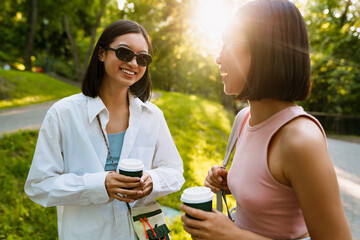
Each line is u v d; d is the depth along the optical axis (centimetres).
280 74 121
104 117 199
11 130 748
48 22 3166
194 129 924
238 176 135
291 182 113
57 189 178
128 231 193
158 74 2908
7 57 4375
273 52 121
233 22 130
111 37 195
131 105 210
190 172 564
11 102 1406
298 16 124
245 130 148
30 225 381
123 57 190
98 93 203
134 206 201
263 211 124
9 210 398
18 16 3434
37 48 4012
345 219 104
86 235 190
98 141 198
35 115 1106
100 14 3294
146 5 1683
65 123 191
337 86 2350
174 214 409
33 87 1833
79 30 3831
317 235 107
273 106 129
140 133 211
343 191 671
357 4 2039
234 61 130
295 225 124
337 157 1133
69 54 4325
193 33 1570
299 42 123
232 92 139
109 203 192
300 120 117
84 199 179
